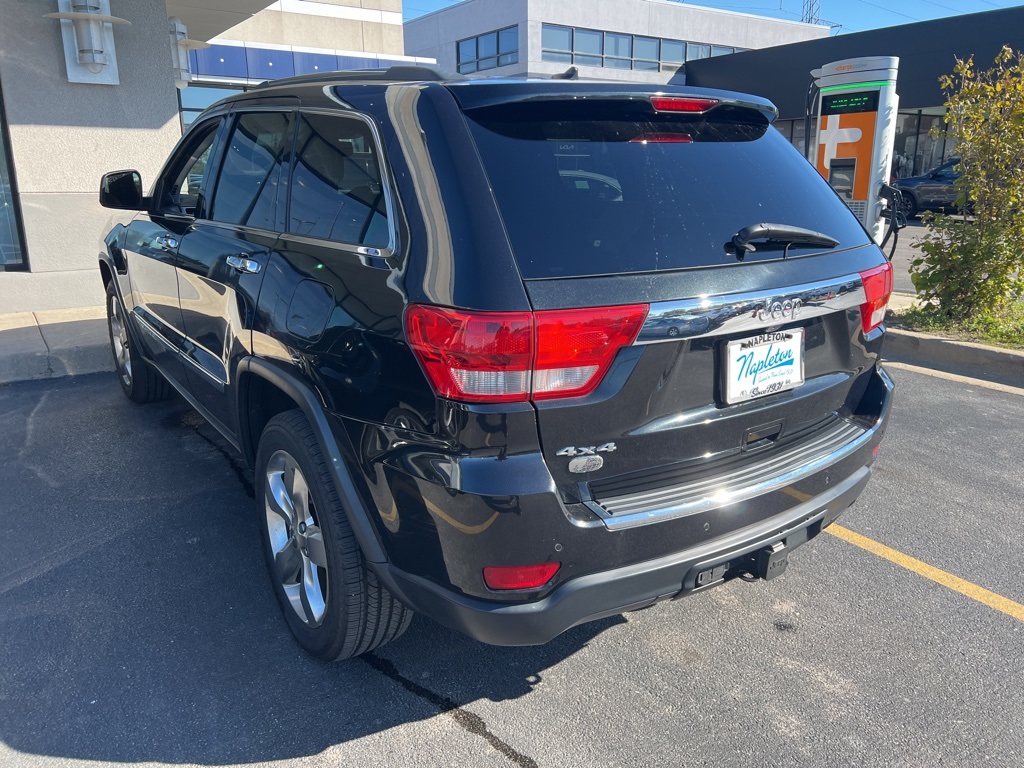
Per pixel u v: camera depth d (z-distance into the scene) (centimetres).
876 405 288
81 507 385
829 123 914
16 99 696
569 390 202
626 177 233
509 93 225
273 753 237
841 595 324
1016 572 340
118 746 238
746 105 269
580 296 202
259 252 288
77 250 751
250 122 331
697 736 246
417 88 237
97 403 536
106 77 722
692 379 224
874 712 257
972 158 691
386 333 215
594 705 259
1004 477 432
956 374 625
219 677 269
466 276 200
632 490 224
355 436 229
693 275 220
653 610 315
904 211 731
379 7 2109
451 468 203
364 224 237
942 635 297
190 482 413
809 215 267
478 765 234
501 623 210
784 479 242
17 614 300
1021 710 258
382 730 247
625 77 3525
